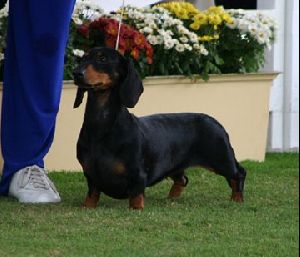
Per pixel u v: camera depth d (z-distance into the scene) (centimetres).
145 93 1645
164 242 1127
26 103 1397
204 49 1672
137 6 1714
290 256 1089
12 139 1417
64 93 1577
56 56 1377
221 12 1733
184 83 1680
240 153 1741
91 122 1263
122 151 1264
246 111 1741
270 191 1457
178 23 1683
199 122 1358
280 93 1928
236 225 1217
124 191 1287
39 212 1279
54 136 1555
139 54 1619
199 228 1198
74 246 1098
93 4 1658
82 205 1326
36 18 1353
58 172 1573
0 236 1142
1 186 1417
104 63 1246
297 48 1927
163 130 1314
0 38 1571
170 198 1395
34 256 1058
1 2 1738
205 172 1594
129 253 1075
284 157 1823
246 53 1755
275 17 1914
